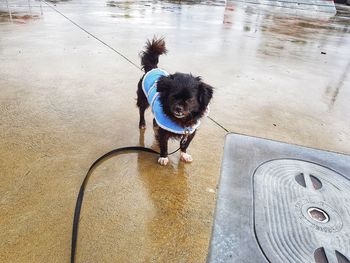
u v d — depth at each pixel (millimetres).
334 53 2301
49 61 1608
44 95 1217
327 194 768
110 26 2549
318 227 667
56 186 744
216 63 1797
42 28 2330
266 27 3186
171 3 4410
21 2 3520
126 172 817
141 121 1023
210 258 589
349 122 1197
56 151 877
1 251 570
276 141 1000
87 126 1021
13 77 1374
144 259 576
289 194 761
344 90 1538
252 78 1600
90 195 723
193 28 2783
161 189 765
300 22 3762
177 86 793
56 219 649
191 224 667
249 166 862
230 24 3162
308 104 1338
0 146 879
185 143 885
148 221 664
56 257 566
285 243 627
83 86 1327
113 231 631
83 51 1812
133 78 1449
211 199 743
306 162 895
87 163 837
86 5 3621
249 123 1123
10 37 2031
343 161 912
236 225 664
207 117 1140
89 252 582
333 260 595
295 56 2123
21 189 726
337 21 4121
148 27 2637
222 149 951
